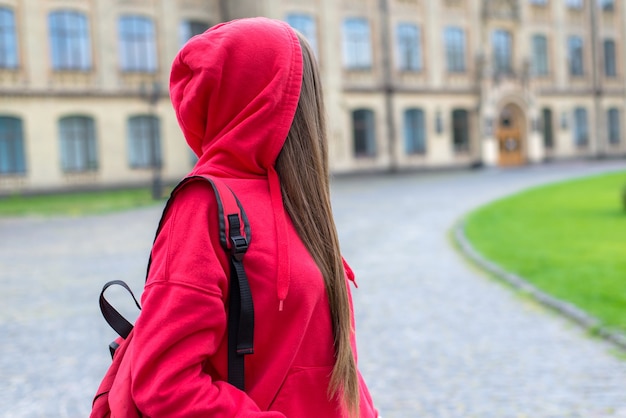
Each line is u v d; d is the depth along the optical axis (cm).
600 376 517
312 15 3738
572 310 698
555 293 786
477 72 4353
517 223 1559
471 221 1625
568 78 4825
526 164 4547
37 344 667
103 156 3203
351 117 3912
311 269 134
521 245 1206
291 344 130
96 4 3169
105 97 3198
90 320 762
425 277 962
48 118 3066
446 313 741
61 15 3095
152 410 116
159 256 128
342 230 1570
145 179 3306
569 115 4834
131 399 123
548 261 1015
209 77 133
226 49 134
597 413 447
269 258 130
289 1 3650
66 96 3105
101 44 3188
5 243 1479
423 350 605
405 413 460
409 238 1404
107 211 2183
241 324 125
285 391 131
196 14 3456
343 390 137
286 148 142
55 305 844
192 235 125
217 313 122
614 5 5038
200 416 116
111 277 1030
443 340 635
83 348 650
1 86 2958
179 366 117
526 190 2555
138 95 3278
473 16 4353
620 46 5034
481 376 530
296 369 133
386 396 494
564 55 4797
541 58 4712
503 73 4419
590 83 4944
